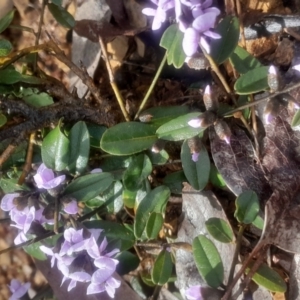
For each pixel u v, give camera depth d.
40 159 0.14
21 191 0.12
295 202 0.13
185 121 0.12
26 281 0.18
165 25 0.15
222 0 0.14
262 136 0.14
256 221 0.13
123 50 0.16
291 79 0.13
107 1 0.16
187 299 0.13
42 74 0.15
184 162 0.13
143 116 0.13
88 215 0.14
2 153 0.14
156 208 0.13
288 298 0.13
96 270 0.11
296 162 0.13
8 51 0.14
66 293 0.16
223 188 0.14
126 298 0.15
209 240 0.13
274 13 0.14
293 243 0.13
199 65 0.12
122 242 0.14
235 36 0.12
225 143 0.14
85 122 0.14
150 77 0.16
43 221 0.12
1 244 0.18
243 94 0.13
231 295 0.13
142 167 0.13
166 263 0.14
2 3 0.17
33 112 0.14
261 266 0.13
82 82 0.16
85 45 0.16
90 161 0.14
